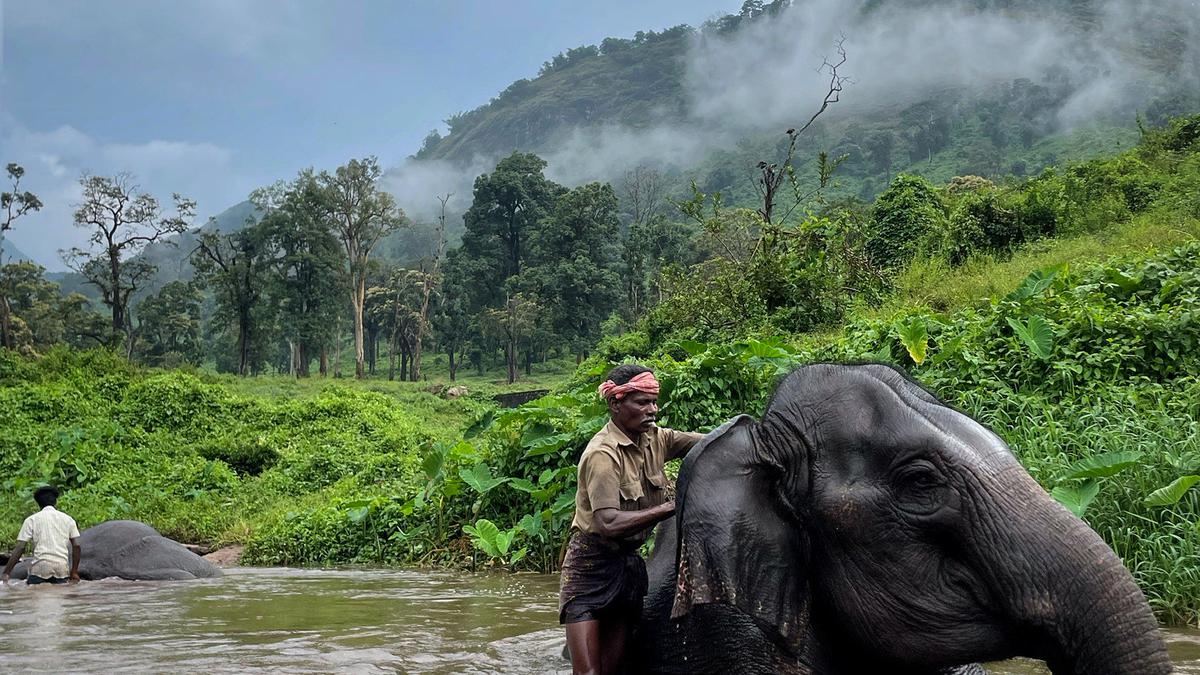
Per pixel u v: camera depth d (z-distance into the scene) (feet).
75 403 83.05
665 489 13.89
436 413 143.02
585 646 13.06
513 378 281.13
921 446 10.46
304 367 283.38
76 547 36.06
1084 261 59.21
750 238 76.02
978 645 10.12
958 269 68.69
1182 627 19.63
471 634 20.04
